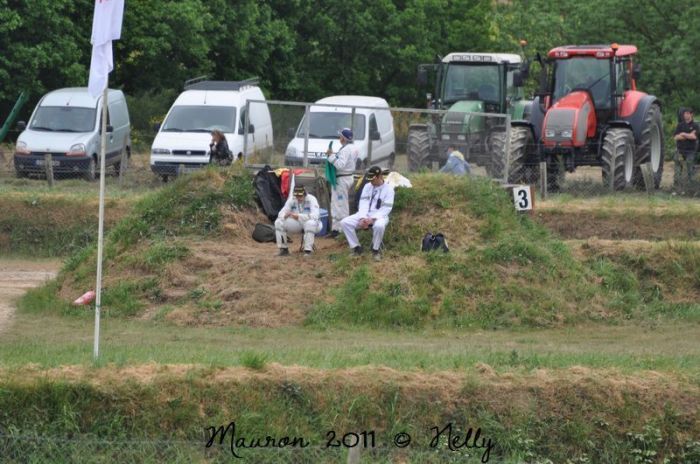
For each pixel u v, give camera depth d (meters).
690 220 72.69
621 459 37.97
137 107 126.94
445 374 39.22
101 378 37.81
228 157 86.62
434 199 62.84
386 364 41.12
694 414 38.84
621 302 57.62
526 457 37.03
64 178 93.31
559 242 61.84
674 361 43.62
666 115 122.06
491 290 56.69
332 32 143.50
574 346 50.72
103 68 42.59
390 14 145.25
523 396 38.56
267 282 57.47
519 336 53.53
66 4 115.81
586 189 84.00
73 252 70.94
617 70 87.94
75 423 36.53
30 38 113.75
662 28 127.75
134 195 78.69
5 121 119.81
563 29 134.62
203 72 132.88
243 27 133.12
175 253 60.06
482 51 152.25
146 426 36.72
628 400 38.88
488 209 62.84
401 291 56.38
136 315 56.28
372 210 59.19
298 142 69.75
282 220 60.22
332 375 38.41
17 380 37.34
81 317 55.88
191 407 37.09
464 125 71.69
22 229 74.56
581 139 84.56
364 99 94.62
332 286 57.09
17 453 35.75
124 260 60.38
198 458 35.78
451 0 153.38
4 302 59.25
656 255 61.16
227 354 44.34
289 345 49.66
